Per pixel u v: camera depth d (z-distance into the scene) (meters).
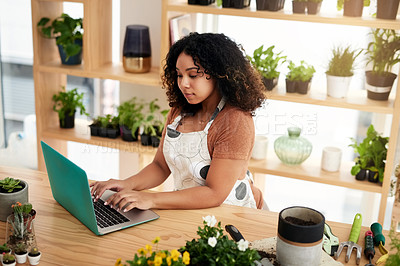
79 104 3.36
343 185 2.90
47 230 1.73
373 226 1.78
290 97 2.84
